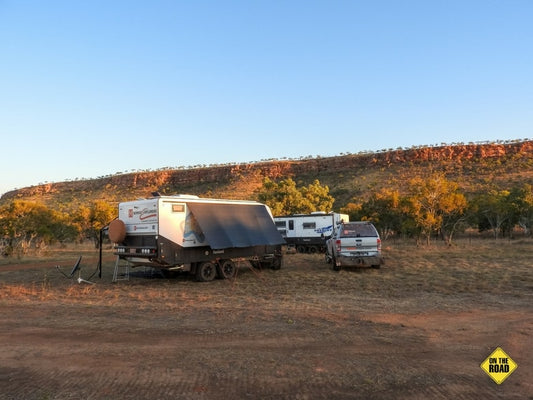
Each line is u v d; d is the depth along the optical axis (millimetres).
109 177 112188
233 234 14859
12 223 27453
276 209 41125
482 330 7039
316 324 7500
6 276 16109
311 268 17109
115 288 12703
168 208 13625
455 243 29703
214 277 14742
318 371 5168
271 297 10508
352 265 15203
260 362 5516
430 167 78312
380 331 7004
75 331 7262
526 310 8547
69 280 14703
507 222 39438
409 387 4668
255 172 97500
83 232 37594
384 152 89688
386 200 36594
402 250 24172
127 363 5555
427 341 6414
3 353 6055
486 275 13352
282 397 4434
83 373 5207
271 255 16469
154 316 8414
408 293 10703
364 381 4840
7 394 4590
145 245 13781
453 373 5086
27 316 8578
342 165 91312
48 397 4496
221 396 4469
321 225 27094
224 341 6504
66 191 110188
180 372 5184
